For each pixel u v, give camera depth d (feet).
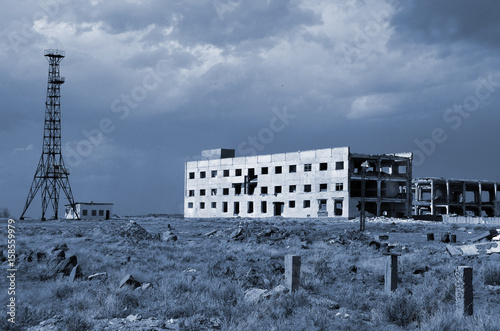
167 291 51.42
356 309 47.39
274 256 98.63
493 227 252.21
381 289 57.93
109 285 54.80
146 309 45.14
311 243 138.31
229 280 60.54
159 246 121.39
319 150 366.22
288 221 334.24
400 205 365.40
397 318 42.16
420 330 38.40
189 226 270.05
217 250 114.11
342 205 349.20
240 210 421.59
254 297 48.47
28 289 57.72
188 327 38.29
